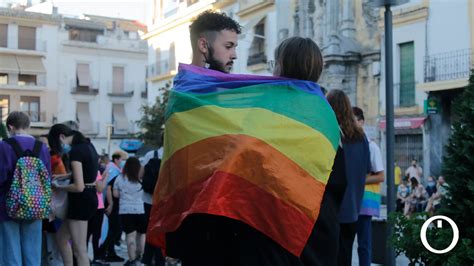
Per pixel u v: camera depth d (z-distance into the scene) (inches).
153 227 117.9
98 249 414.0
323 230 115.6
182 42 1625.2
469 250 197.6
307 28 1182.3
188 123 114.5
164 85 1700.3
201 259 116.2
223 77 120.7
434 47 949.2
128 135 1953.7
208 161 110.3
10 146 276.1
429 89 935.0
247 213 107.7
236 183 107.6
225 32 134.3
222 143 110.0
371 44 1069.1
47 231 328.2
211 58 134.3
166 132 119.3
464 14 903.7
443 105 951.0
